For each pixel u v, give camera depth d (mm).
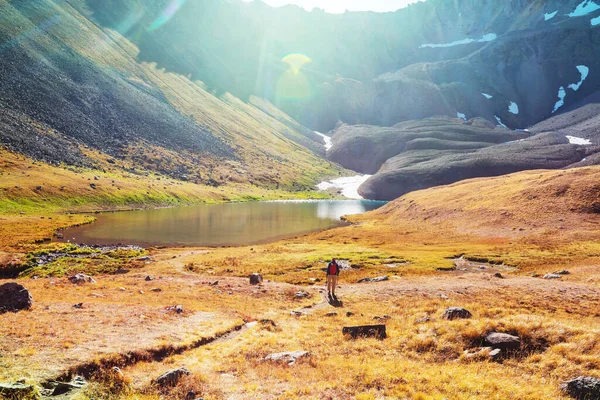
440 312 25125
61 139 181875
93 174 162375
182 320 24094
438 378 15242
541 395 13703
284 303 32625
